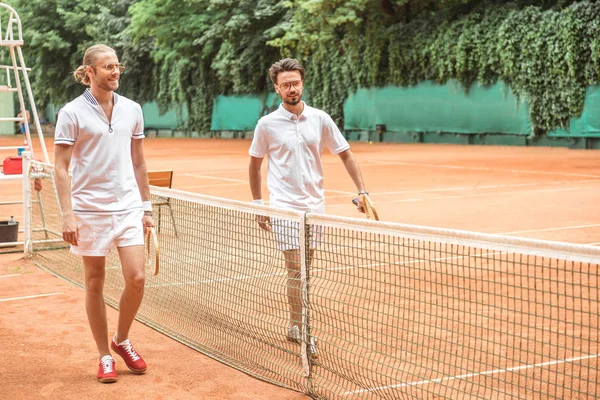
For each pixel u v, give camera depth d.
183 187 17.17
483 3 31.83
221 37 42.94
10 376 4.95
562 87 28.53
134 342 5.70
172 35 45.53
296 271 4.96
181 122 48.38
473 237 3.72
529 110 29.72
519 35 29.45
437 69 32.91
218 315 5.81
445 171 20.02
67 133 4.71
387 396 4.25
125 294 4.91
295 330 5.04
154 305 6.61
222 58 43.38
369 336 5.33
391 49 34.47
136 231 4.89
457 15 32.72
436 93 33.16
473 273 7.32
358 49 36.00
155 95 50.19
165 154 30.12
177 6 44.84
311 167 5.64
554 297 6.33
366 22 35.66
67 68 55.38
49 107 57.06
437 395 4.20
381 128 35.53
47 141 45.38
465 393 4.17
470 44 31.16
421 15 34.09
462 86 32.03
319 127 5.68
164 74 48.84
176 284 6.54
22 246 9.97
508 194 14.62
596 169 19.70
